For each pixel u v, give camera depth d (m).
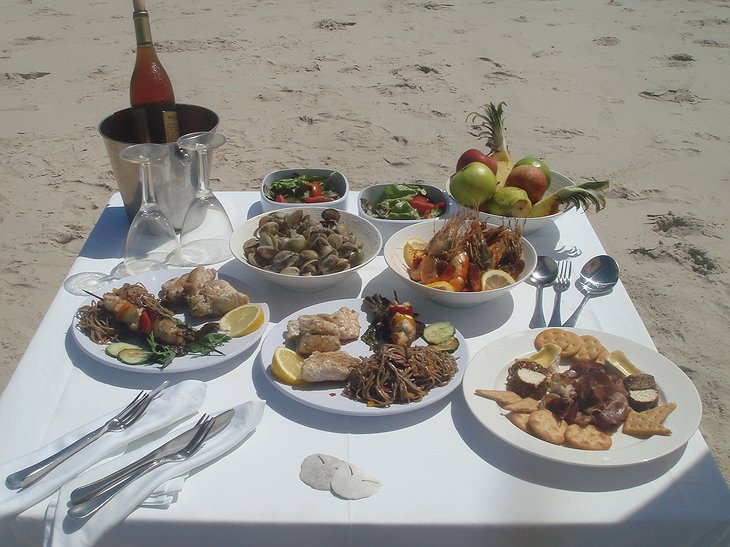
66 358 1.50
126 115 2.02
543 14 9.21
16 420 1.33
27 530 1.13
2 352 3.13
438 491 1.18
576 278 1.89
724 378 3.07
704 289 3.70
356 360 1.39
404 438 1.29
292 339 1.51
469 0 9.92
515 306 1.74
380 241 1.79
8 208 4.31
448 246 1.72
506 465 1.23
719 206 4.57
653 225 4.32
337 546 1.15
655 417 1.28
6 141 5.21
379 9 9.30
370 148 5.22
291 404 1.38
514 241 1.78
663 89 6.61
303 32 8.12
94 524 1.08
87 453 1.20
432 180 4.72
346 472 1.19
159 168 1.91
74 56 7.07
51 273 3.69
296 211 1.83
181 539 1.14
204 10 8.98
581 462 1.17
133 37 7.73
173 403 1.31
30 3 9.18
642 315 3.48
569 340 1.50
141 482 1.13
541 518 1.14
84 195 4.48
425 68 6.97
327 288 1.78
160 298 1.68
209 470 1.21
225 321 1.57
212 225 2.00
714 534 1.16
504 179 2.15
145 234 1.86
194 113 2.09
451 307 1.71
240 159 4.98
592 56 7.53
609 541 1.15
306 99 6.13
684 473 1.21
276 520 1.12
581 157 5.22
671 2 9.81
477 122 5.74
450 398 1.40
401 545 1.15
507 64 7.21
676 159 5.24
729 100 6.38
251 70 6.83
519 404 1.30
